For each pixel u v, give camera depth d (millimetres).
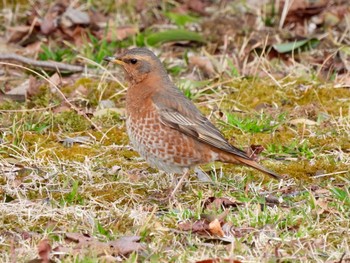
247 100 14680
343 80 15227
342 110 14164
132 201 11070
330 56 15453
